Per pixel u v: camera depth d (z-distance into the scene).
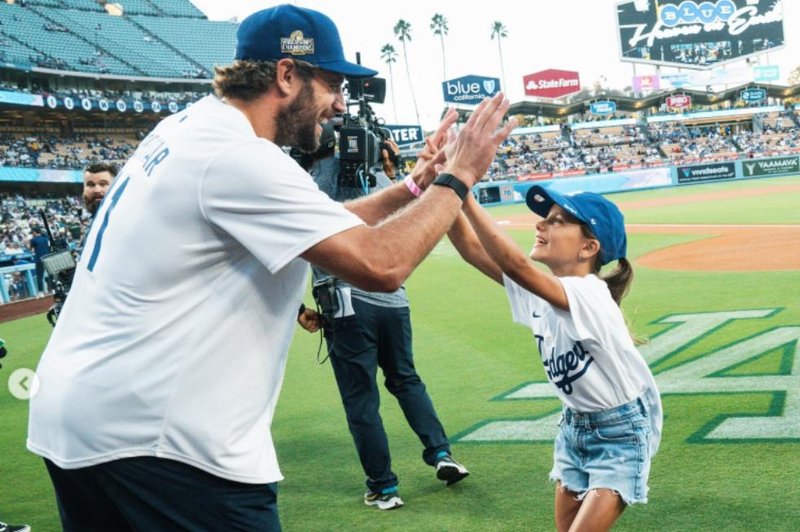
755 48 56.41
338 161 3.94
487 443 4.69
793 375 5.30
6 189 37.31
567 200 2.71
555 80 57.88
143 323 1.79
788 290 8.73
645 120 58.22
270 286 1.88
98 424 1.81
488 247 2.41
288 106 1.97
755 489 3.57
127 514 1.87
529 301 2.83
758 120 57.94
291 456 4.89
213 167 1.74
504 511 3.67
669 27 55.97
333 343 3.89
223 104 1.94
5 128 40.97
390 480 3.90
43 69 40.84
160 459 1.81
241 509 1.88
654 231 18.61
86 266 1.93
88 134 44.84
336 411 5.92
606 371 2.53
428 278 14.01
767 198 26.98
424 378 6.59
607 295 2.58
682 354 6.31
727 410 4.73
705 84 58.84
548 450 4.44
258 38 1.92
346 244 1.76
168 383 1.78
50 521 4.13
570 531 2.49
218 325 1.82
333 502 4.05
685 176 44.47
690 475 3.82
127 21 52.44
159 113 45.34
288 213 1.74
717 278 10.27
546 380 6.06
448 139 2.35
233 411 1.84
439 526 3.58
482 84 51.69
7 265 19.83
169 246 1.76
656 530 3.28
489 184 44.22
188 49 53.03
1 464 5.24
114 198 1.94
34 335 11.59
